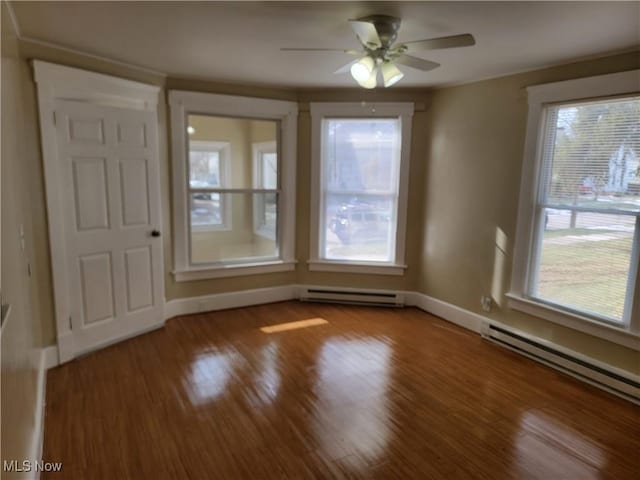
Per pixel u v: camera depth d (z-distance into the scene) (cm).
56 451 221
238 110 420
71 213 316
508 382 302
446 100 413
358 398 277
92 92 322
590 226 304
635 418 261
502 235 366
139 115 351
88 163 322
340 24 248
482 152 380
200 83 398
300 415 257
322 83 410
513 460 221
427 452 226
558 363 320
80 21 248
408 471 212
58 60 300
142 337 370
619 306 290
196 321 411
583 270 311
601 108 293
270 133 448
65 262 315
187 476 206
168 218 403
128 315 364
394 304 465
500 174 365
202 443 230
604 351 297
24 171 265
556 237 327
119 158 341
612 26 240
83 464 212
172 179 400
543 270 339
